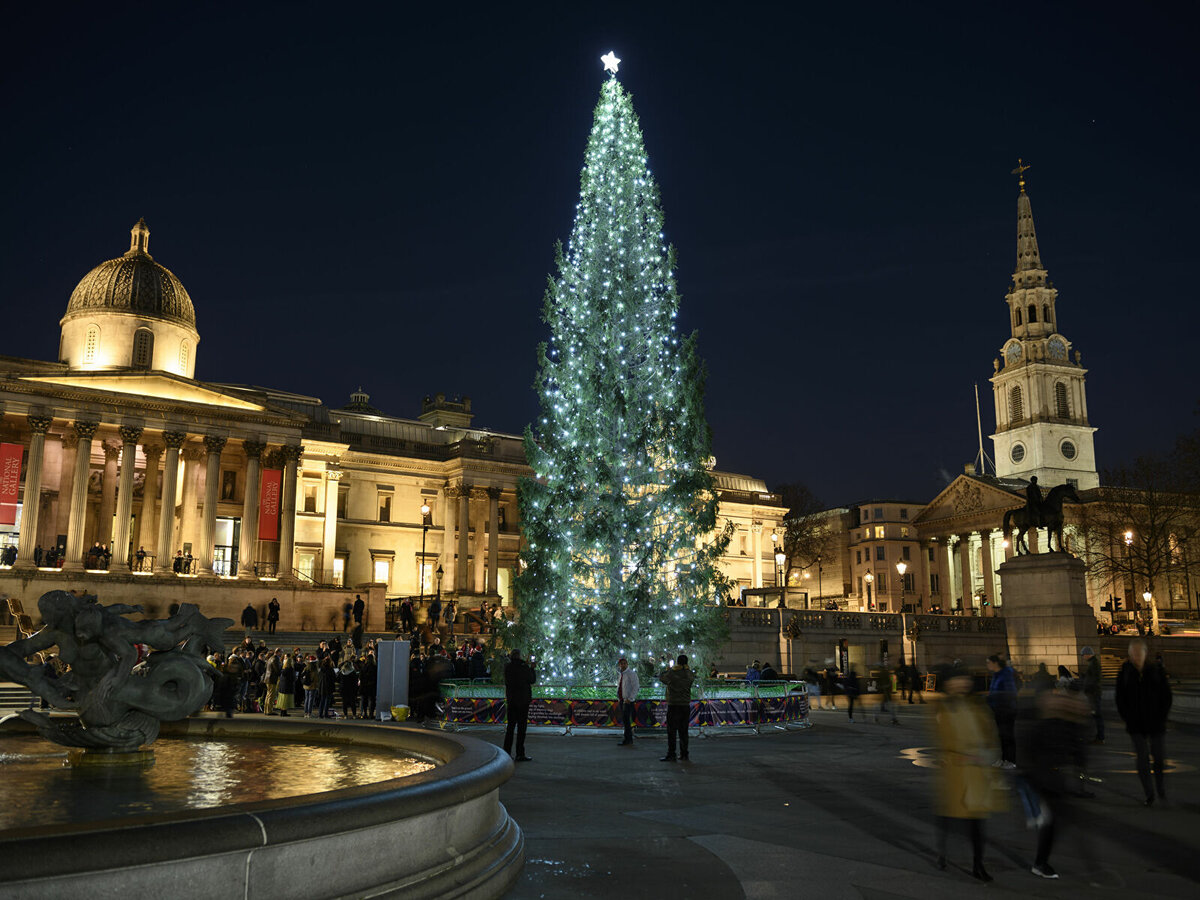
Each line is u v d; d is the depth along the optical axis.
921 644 62.16
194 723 14.61
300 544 71.06
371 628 62.34
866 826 12.47
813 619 56.75
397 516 77.94
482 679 32.25
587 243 30.73
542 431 30.02
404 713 27.56
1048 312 121.75
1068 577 42.72
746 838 11.57
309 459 72.44
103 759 11.31
